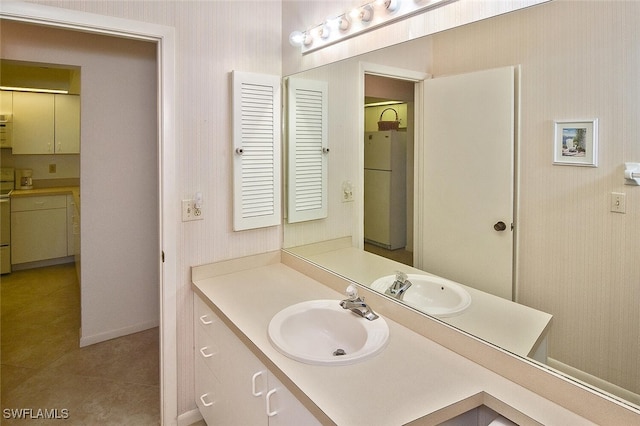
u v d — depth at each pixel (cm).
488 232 138
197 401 225
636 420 102
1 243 477
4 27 263
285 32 238
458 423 124
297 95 229
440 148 153
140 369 291
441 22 151
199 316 216
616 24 104
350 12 190
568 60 114
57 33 285
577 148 114
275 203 240
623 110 104
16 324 358
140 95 326
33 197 493
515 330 129
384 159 177
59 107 505
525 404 115
